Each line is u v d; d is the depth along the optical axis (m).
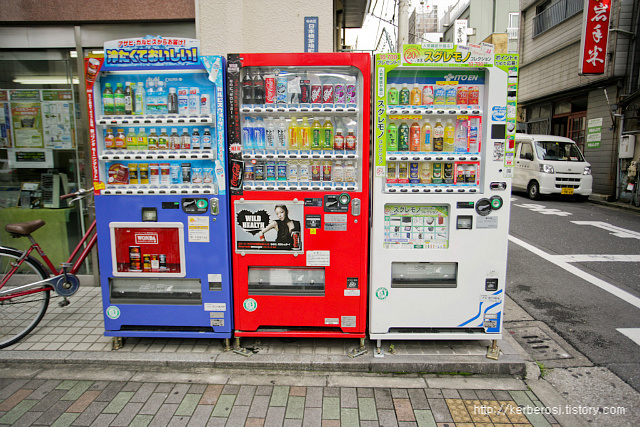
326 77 3.18
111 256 3.20
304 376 3.01
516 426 2.48
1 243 4.74
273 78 3.08
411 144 3.13
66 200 4.73
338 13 8.38
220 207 3.10
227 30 4.28
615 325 3.89
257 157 3.07
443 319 3.18
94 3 4.29
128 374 3.04
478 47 2.95
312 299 3.19
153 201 3.13
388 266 3.11
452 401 2.72
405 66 2.95
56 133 4.66
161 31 4.42
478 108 3.04
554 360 3.29
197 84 3.15
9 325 3.63
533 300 4.51
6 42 4.46
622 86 11.31
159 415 2.58
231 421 2.52
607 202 10.84
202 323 3.24
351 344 3.36
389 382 2.94
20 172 4.72
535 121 16.81
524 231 7.69
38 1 4.28
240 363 3.09
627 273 5.36
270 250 3.15
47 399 2.73
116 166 3.16
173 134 3.14
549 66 14.99
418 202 3.07
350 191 3.08
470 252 3.12
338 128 3.12
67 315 3.92
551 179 11.14
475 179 3.13
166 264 3.21
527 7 16.47
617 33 11.05
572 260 5.93
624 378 3.03
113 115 3.08
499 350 3.23
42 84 4.59
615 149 11.47
